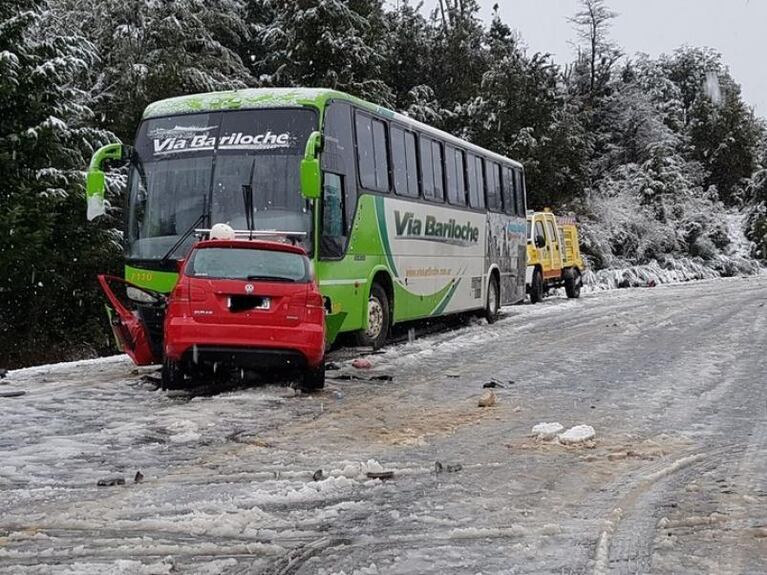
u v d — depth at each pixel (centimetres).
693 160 6109
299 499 602
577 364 1312
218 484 640
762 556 496
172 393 1031
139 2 2602
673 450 762
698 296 2925
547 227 2792
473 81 4034
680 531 541
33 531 530
